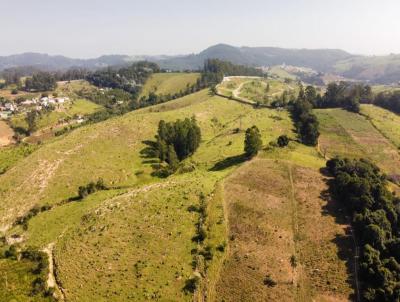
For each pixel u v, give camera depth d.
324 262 85.44
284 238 92.50
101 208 105.19
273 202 106.12
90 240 89.06
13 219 113.31
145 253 84.25
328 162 128.25
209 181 116.44
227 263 83.88
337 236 93.81
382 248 88.50
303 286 78.81
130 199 107.00
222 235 91.69
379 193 107.12
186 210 98.94
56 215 110.56
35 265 80.88
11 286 73.62
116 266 80.38
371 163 136.25
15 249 87.31
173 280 77.19
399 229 100.12
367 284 78.69
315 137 170.62
